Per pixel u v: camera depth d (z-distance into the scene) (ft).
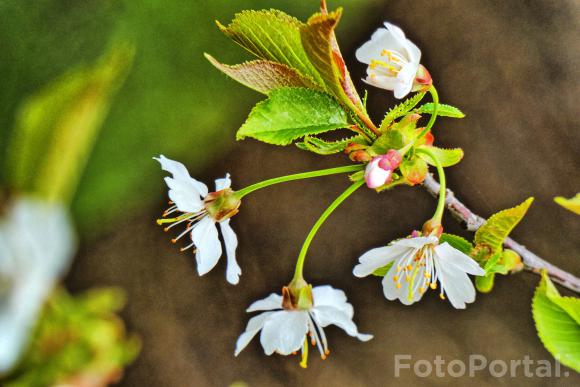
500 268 1.07
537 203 2.40
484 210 2.42
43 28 2.24
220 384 2.40
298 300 1.11
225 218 1.11
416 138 1.05
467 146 2.45
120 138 2.27
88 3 2.24
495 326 2.35
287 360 2.40
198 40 2.25
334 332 2.40
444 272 1.08
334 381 2.37
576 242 2.35
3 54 2.22
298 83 1.02
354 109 1.03
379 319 2.40
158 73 2.25
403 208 2.45
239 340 1.12
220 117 2.31
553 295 1.01
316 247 2.45
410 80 1.06
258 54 1.01
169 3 2.23
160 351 2.45
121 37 2.23
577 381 2.28
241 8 2.22
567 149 2.42
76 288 2.43
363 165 1.06
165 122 2.29
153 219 2.45
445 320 2.38
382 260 1.08
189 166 2.35
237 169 2.42
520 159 2.44
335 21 0.95
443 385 2.34
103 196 2.32
